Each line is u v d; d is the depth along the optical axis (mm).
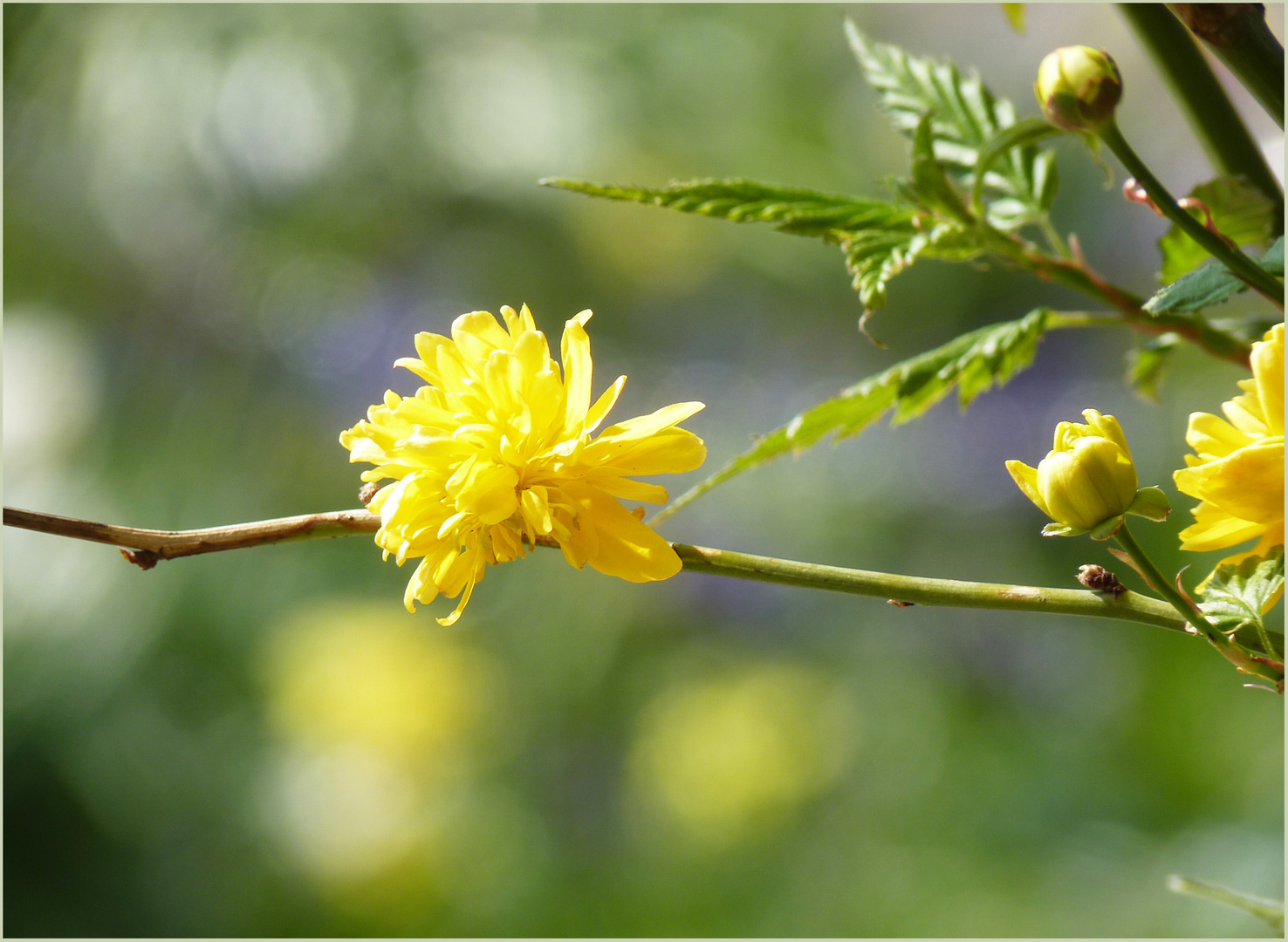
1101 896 1320
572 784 1709
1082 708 1562
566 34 1624
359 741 1531
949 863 1462
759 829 1584
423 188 1551
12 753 1325
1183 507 1475
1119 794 1397
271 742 1502
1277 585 576
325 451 1622
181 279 1523
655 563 583
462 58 1547
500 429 586
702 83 1657
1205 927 1196
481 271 1668
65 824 1343
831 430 627
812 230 613
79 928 1306
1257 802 1244
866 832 1555
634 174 1637
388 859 1441
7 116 1431
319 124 1470
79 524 582
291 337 1589
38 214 1445
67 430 1461
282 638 1536
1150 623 577
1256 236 614
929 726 1676
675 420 588
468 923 1441
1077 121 586
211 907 1369
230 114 1441
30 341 1452
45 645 1369
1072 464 575
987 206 628
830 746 1666
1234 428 578
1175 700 1381
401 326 1646
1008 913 1349
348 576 1662
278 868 1419
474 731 1648
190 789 1418
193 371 1544
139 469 1477
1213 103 611
